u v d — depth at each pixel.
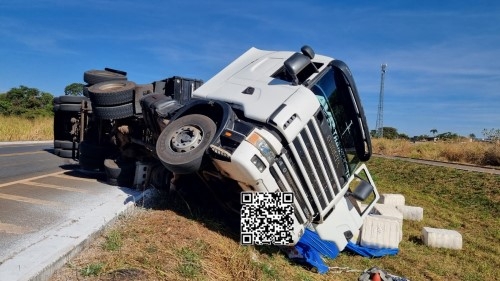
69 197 6.02
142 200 5.82
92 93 6.66
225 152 4.57
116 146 7.48
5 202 5.52
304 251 5.46
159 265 3.75
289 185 4.88
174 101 5.95
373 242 6.81
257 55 6.27
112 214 4.93
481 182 14.11
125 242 4.17
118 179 7.02
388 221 6.93
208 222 5.30
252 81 5.52
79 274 3.42
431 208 11.28
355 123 5.74
